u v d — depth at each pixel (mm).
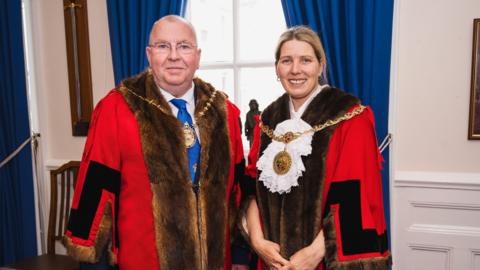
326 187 1212
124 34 2242
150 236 1239
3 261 2693
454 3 1854
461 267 1956
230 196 1428
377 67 1850
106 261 1260
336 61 1896
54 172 2283
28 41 2686
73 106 2596
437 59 1901
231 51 2406
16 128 2625
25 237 2711
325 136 1217
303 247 1211
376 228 1195
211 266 1300
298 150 1220
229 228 1412
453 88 1896
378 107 1870
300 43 1215
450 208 1941
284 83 1250
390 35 1831
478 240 1908
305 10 1943
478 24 1812
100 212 1232
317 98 1274
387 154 1896
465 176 1902
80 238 1218
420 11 1896
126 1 2240
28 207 2705
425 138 1958
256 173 1364
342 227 1162
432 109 1934
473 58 1835
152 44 1238
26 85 2621
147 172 1237
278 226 1257
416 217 1999
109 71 2516
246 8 2342
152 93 1276
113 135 1254
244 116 2393
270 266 1240
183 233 1233
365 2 1832
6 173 2666
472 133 1878
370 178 1212
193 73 1274
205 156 1303
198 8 2432
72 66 2551
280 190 1237
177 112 1309
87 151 1284
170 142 1243
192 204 1251
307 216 1212
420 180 1937
